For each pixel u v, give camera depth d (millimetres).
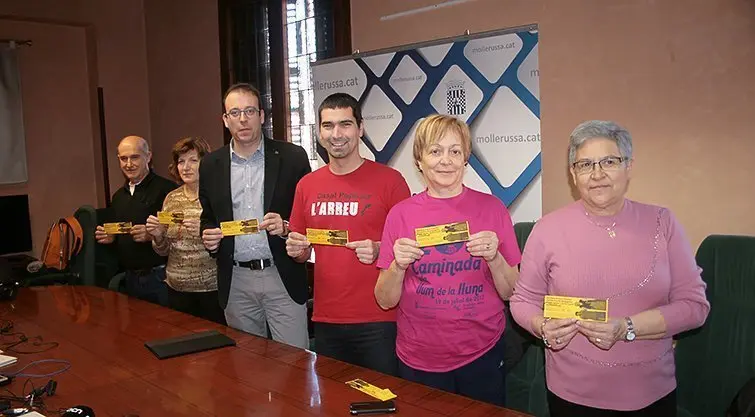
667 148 2670
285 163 2678
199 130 5148
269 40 4480
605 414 1692
